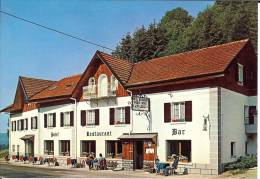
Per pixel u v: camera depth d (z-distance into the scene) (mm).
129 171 34969
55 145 45500
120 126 37781
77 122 42594
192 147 31984
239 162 32125
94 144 40625
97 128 40188
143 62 40344
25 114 52812
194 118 32125
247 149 34938
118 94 38344
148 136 34688
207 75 31266
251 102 35125
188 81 32406
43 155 47438
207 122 31234
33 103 49781
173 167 31578
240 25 53094
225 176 29031
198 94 32062
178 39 57906
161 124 34312
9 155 56719
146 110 35062
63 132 44438
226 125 31688
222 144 30969
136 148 36375
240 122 33906
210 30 54594
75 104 43000
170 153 33719
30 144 51938
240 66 34562
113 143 38938
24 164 47500
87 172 34656
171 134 33500
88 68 40812
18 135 54625
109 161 38188
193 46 54625
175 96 33562
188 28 58375
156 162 32625
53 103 46375
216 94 30969
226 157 31406
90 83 41281
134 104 34156
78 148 42125
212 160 30688
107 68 39375
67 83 47938
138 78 37312
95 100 40500
